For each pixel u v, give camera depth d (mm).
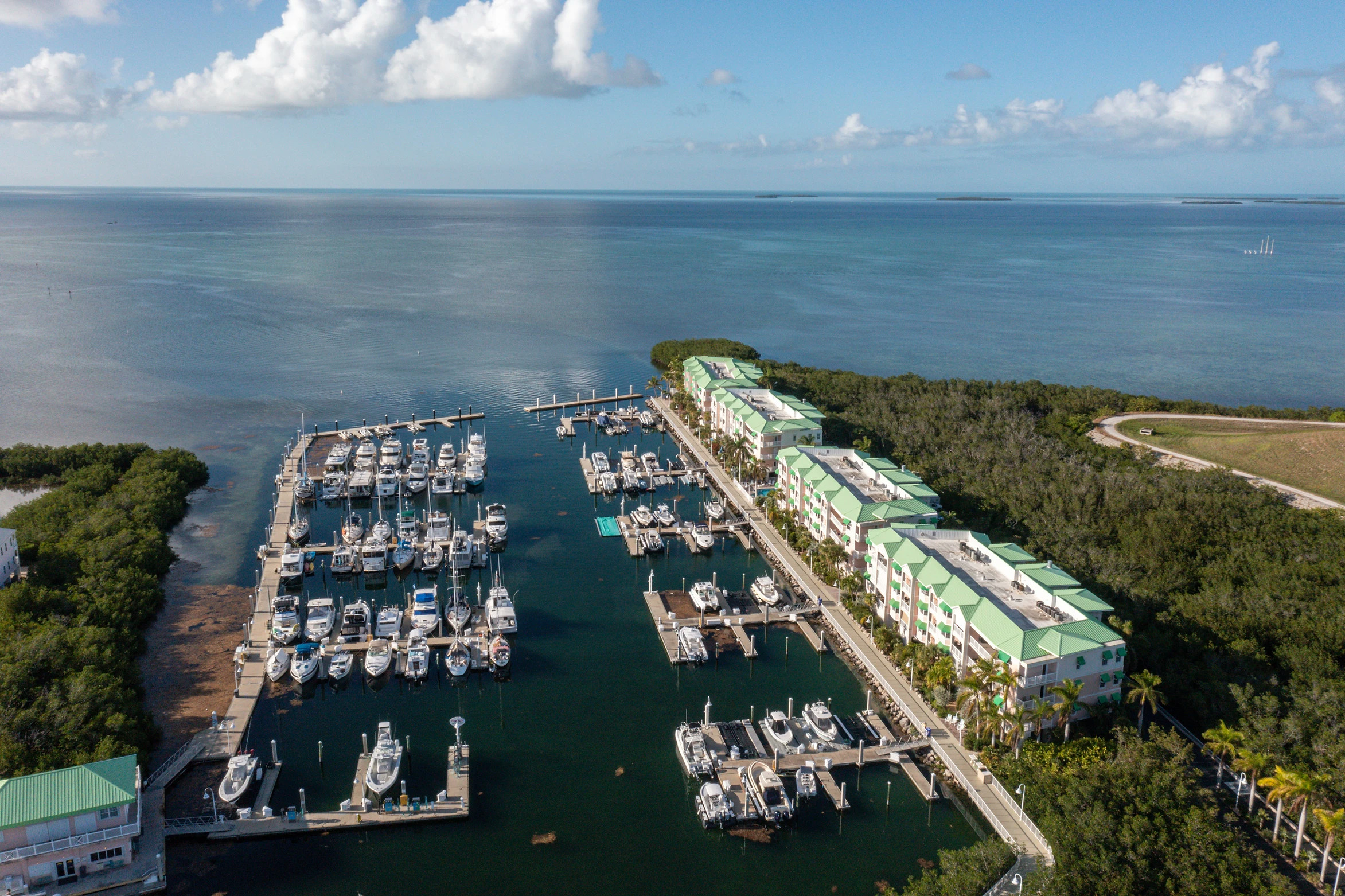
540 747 97938
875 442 186625
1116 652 94375
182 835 82250
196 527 154625
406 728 101000
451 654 112250
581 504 170625
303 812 84500
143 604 117312
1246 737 85625
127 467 178000
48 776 76250
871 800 90312
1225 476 158500
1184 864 72062
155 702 101750
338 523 158375
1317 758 81875
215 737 95500
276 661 109188
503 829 85312
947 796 90938
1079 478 157750
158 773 88438
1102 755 87875
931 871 77250
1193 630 108188
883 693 107688
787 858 82562
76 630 102688
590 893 78062
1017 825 83750
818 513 142875
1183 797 79250
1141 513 144125
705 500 173750
